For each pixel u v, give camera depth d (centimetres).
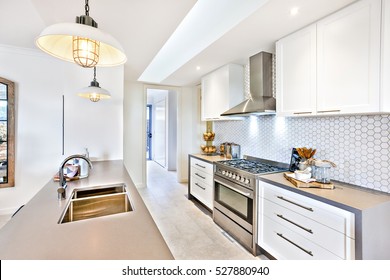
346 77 147
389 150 149
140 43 221
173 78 381
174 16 169
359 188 161
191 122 488
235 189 227
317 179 172
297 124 220
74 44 96
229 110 266
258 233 200
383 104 129
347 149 175
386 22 127
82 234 88
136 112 430
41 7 152
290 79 192
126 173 210
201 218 287
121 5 152
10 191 281
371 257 124
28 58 283
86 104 279
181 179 484
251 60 253
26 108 283
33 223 99
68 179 179
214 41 213
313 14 158
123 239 84
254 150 284
